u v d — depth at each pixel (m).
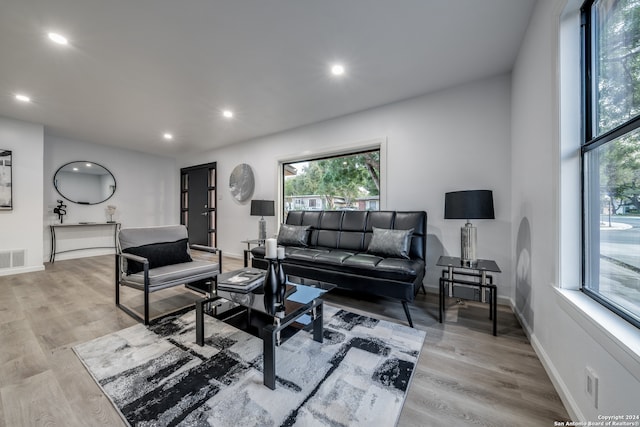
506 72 2.54
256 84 2.75
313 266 2.68
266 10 1.73
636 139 0.93
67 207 4.85
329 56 2.27
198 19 1.81
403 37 2.02
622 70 1.03
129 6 1.67
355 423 1.13
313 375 1.46
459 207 2.20
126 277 2.33
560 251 1.32
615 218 1.05
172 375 1.46
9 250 3.67
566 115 1.31
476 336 1.91
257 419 1.15
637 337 0.84
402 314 2.31
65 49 2.12
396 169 3.19
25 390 1.32
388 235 2.71
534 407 1.23
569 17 1.31
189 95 3.00
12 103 3.18
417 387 1.37
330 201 4.04
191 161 6.03
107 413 1.18
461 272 2.56
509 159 2.54
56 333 1.93
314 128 3.96
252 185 4.82
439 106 2.91
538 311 1.67
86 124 3.98
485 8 1.73
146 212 5.97
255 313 1.84
